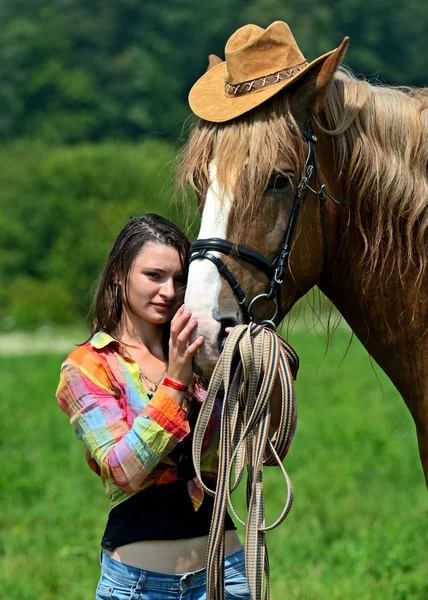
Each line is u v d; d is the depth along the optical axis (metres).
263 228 4.64
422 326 4.96
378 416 18.67
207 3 104.12
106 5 105.69
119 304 5.21
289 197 4.70
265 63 4.77
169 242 5.07
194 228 4.90
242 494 12.61
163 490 4.89
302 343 32.69
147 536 4.82
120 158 73.94
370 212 4.91
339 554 9.64
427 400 5.00
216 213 4.59
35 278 69.00
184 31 104.38
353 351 30.92
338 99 4.91
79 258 67.88
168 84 99.88
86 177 71.75
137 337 5.18
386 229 4.89
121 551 4.86
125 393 4.95
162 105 98.88
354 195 4.93
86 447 5.09
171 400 4.64
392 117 4.90
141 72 98.62
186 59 102.69
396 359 5.07
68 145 91.94
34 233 70.00
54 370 29.70
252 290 4.63
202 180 4.70
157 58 102.56
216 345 4.53
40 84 96.94
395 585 8.51
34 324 62.44
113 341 5.03
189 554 4.84
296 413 4.79
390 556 9.20
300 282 4.88
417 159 4.88
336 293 5.16
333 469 13.86
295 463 14.56
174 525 4.84
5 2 110.00
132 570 4.82
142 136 95.38
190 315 4.55
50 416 19.59
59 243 68.81
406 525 10.27
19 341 50.31
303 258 4.84
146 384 5.05
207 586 4.46
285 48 4.80
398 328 5.00
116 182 71.94
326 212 4.91
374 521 11.08
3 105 96.44
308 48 80.25
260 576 4.37
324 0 84.38
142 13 105.62
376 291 4.99
